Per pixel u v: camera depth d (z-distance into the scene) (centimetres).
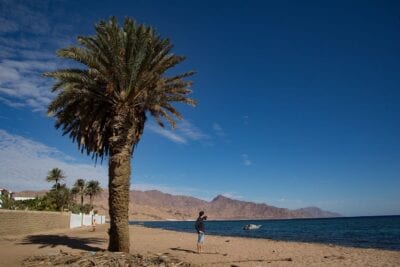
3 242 2531
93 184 10494
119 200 1862
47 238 2927
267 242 3244
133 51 1884
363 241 3759
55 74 1850
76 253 1822
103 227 6066
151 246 2567
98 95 1944
